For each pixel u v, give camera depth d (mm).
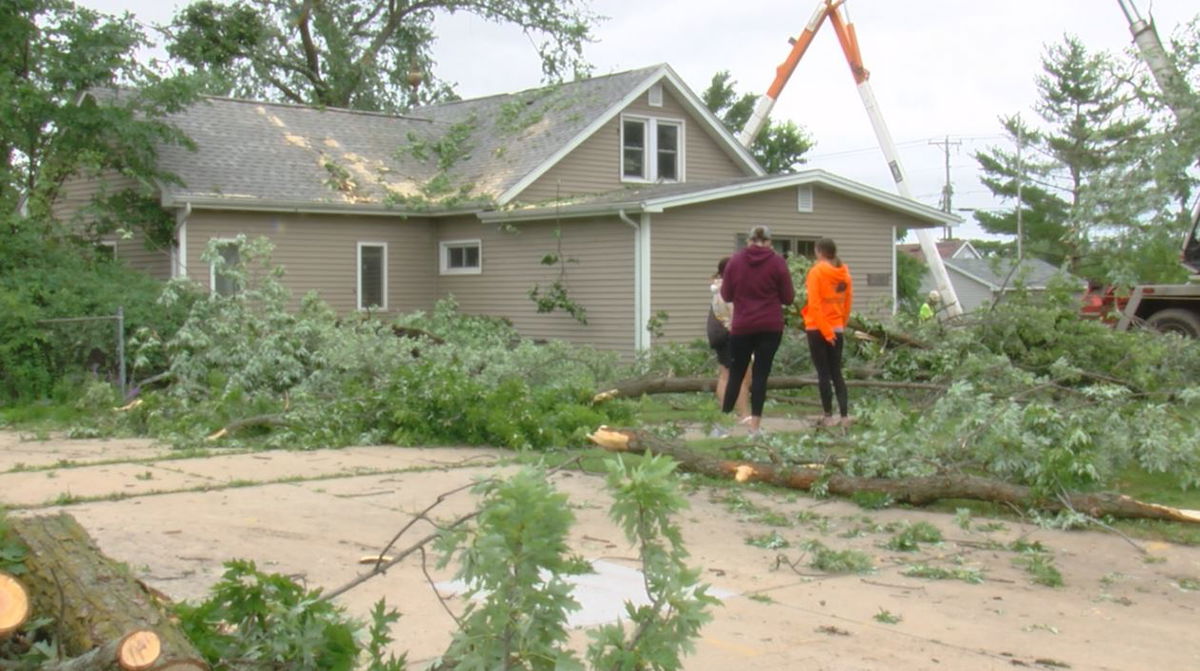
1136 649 5098
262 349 13039
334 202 21281
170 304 15148
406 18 38844
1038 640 5211
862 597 5895
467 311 22578
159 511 7613
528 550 3191
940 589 6066
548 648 3195
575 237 20531
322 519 7414
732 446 9547
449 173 23859
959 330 13750
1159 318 19531
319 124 24797
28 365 14492
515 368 13180
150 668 3268
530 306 21375
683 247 19922
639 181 24000
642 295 19453
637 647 3213
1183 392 10336
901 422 8844
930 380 13094
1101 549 6887
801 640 5172
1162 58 19828
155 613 3764
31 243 16344
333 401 11844
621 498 3264
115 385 14844
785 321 14586
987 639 5223
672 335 19781
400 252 22688
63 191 20000
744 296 10734
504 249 21781
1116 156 19281
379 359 13133
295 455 10188
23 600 3576
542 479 3383
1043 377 12062
